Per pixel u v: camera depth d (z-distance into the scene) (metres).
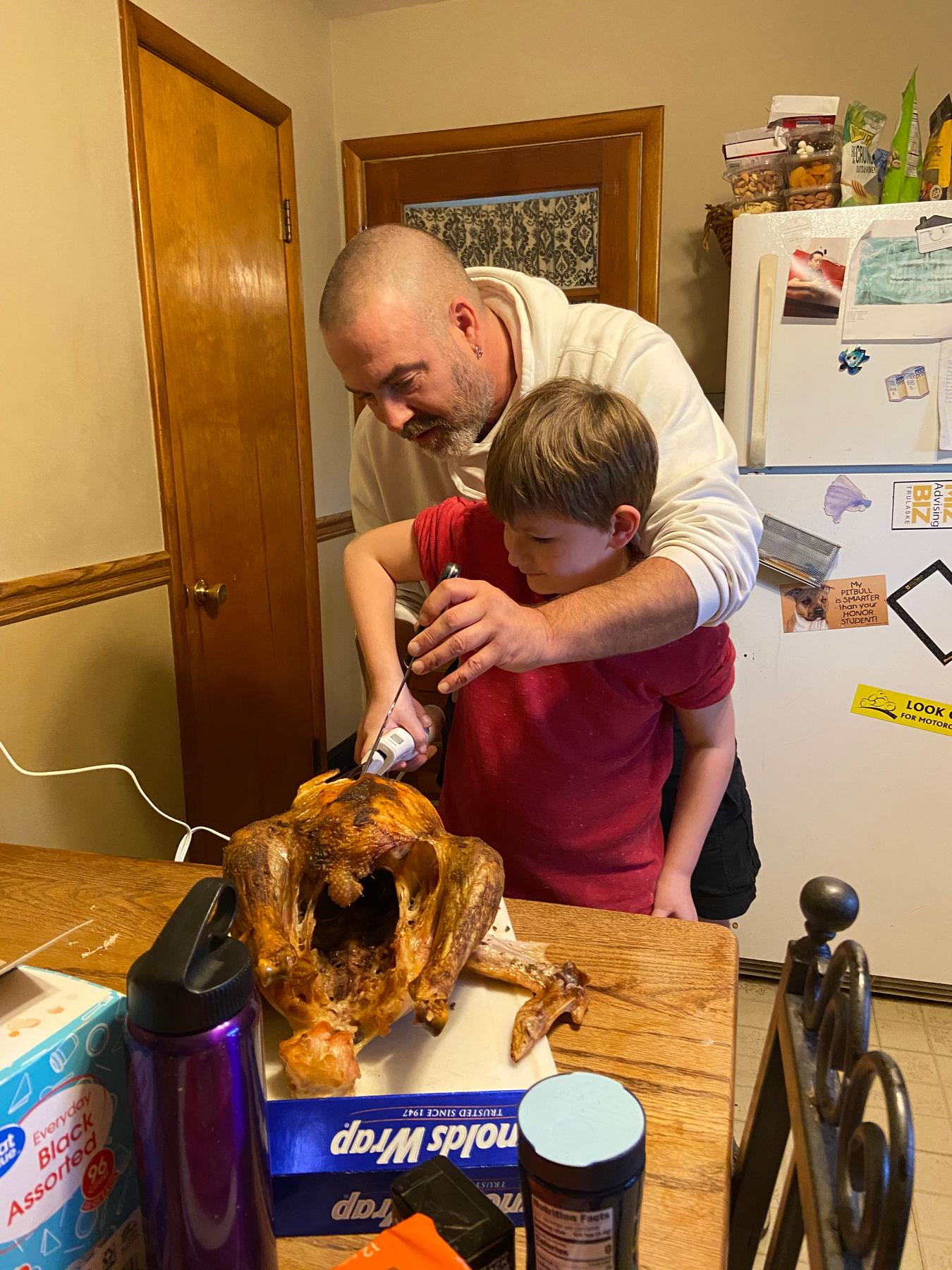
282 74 2.43
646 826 1.08
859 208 1.66
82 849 1.74
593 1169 0.39
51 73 1.57
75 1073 0.47
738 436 1.81
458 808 1.12
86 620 1.73
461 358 1.18
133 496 1.86
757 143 1.91
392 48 2.66
